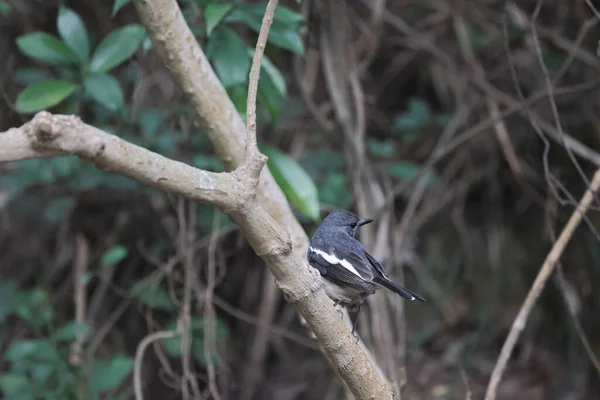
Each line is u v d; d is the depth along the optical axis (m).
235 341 12.14
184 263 9.91
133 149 4.25
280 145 11.94
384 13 12.04
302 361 12.92
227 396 11.56
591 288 12.36
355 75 10.58
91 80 7.84
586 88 10.62
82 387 9.21
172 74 6.62
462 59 12.46
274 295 11.66
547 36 11.73
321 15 10.46
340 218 7.96
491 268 13.23
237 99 7.55
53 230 11.98
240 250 11.88
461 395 12.27
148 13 6.29
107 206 11.47
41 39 7.93
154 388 11.61
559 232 12.24
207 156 9.98
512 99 11.68
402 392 9.34
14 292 11.23
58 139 3.97
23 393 9.04
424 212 12.23
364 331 9.88
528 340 12.88
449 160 12.79
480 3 12.35
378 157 12.64
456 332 13.04
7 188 10.70
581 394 12.08
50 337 10.01
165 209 11.17
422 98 13.29
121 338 11.66
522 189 12.67
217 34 7.50
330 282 7.10
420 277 13.07
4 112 10.41
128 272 11.53
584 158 12.05
